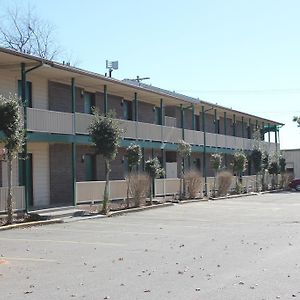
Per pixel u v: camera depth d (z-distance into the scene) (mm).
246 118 50875
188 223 19891
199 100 38531
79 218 21344
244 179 44438
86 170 28625
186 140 36656
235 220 21031
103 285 8781
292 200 35219
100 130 23703
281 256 11562
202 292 8125
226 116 48188
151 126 32031
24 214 20406
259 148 48000
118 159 31344
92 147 26219
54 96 26125
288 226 18391
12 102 18297
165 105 38781
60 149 26516
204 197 35656
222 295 7922
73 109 24562
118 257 11773
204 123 40594
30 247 13492
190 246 13398
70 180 27078
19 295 8172
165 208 27672
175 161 38562
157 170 28688
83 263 11047
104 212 23203
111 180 28969
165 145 33750
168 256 11797
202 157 43188
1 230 17328
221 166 41062
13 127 18234
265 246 13203
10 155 18578
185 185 34281
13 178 23156
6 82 22938
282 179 53375
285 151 62344
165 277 9367
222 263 10750
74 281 9172
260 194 43844
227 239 14773
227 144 43781
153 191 31266
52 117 22938
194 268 10219
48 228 18125
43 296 8070
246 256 11617
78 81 26641
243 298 7719
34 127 21703
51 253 12477
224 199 36312
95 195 25766
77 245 13844
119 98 32188
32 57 20781
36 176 24859
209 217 22484
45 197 25359
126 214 23969
